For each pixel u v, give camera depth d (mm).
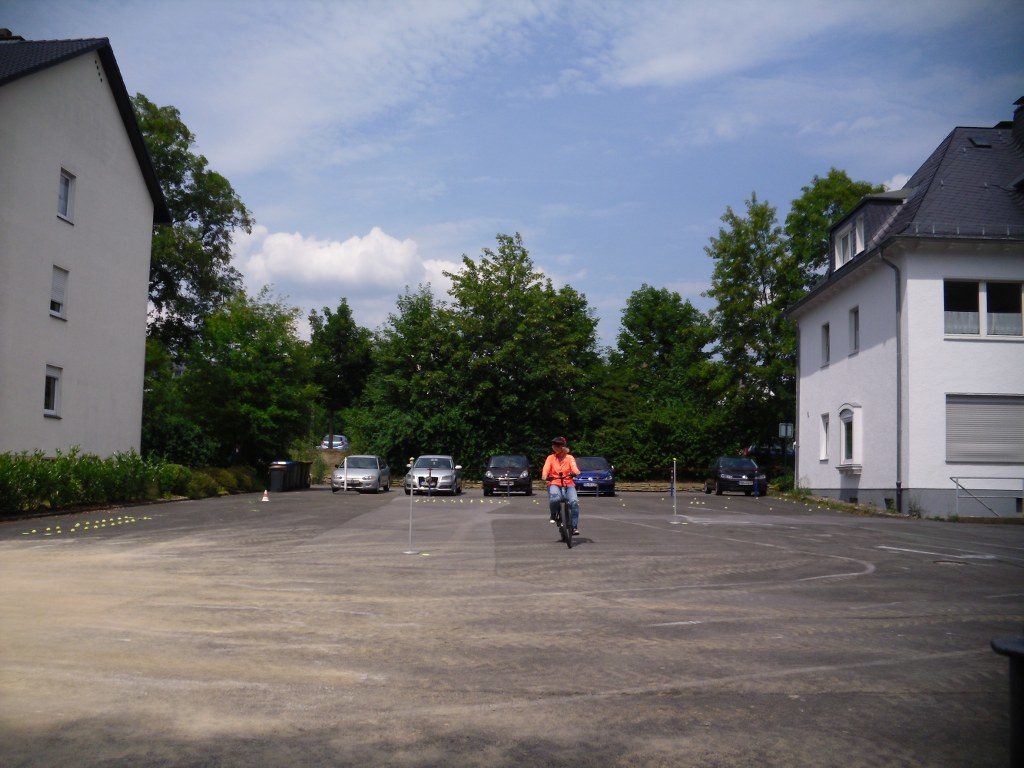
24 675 5812
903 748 4559
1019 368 26109
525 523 20000
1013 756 3275
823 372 33844
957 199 27156
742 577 11102
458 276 49812
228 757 4312
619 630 7574
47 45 28172
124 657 6367
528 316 49281
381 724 4879
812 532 18438
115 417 30578
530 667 6230
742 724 4938
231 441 38031
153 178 32656
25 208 25109
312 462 50625
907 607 8875
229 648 6727
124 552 13266
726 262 45125
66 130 27219
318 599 9102
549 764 4270
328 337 64438
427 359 49000
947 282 26422
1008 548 15562
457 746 4516
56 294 27094
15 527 17547
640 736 4715
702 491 43281
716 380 44844
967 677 6035
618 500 32375
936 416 25938
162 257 44625
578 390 51219
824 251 43750
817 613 8484
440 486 35406
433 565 12094
